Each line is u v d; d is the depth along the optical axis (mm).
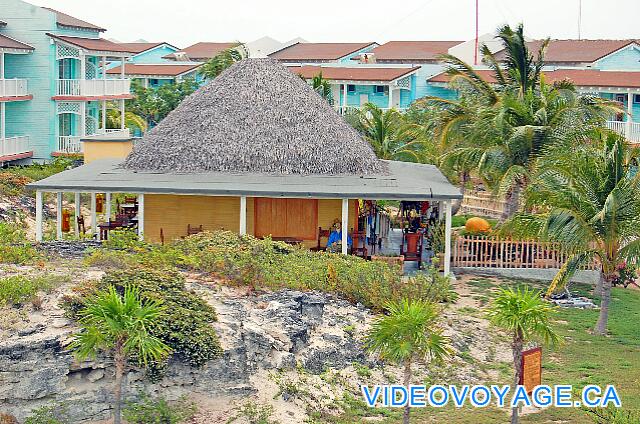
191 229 32812
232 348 19594
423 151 46250
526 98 36031
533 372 19266
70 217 39875
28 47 50406
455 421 19938
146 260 23875
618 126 51750
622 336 27078
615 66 64938
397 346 18250
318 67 69500
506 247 33625
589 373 23469
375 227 35438
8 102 51281
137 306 17000
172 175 32500
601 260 27094
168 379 18828
